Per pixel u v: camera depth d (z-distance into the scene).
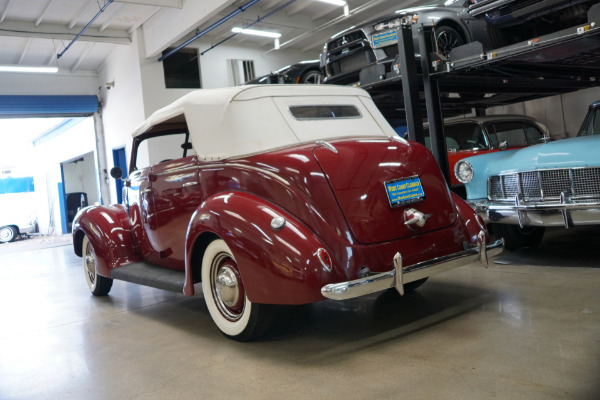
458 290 3.43
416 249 2.66
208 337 3.00
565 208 3.54
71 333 3.44
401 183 2.74
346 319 3.05
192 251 2.90
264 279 2.42
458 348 2.37
